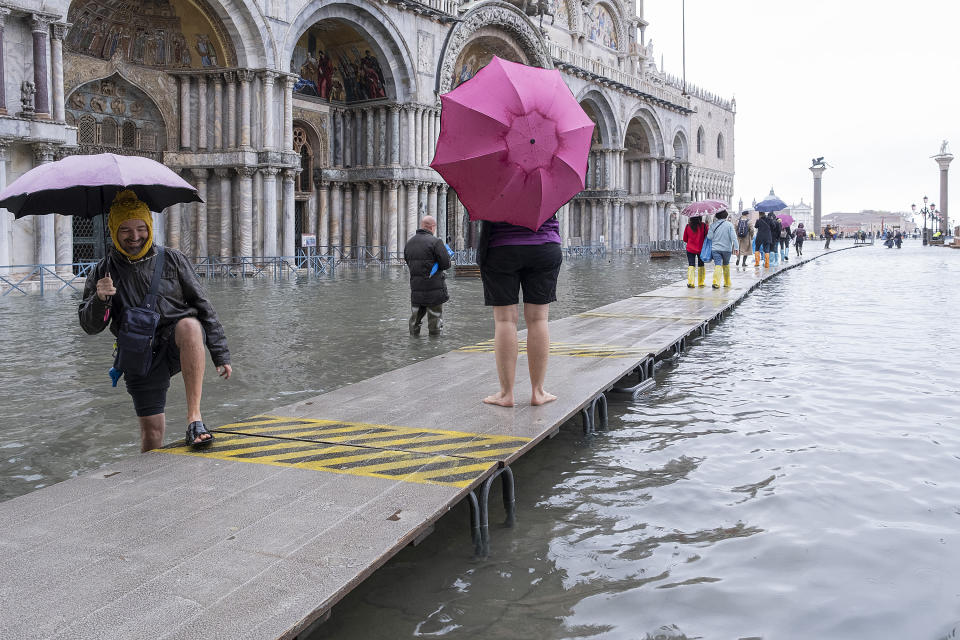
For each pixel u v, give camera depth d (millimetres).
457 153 5527
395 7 33281
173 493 4129
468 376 7477
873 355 9875
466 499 4832
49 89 21234
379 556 3326
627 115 56188
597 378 7074
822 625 3141
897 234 64688
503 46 41469
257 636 2707
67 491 4172
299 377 8586
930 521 4246
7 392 7754
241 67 27391
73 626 2768
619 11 59062
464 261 37219
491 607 3365
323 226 35781
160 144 27922
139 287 4922
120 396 7602
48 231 21562
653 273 29812
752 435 6102
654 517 4391
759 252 27734
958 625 3119
